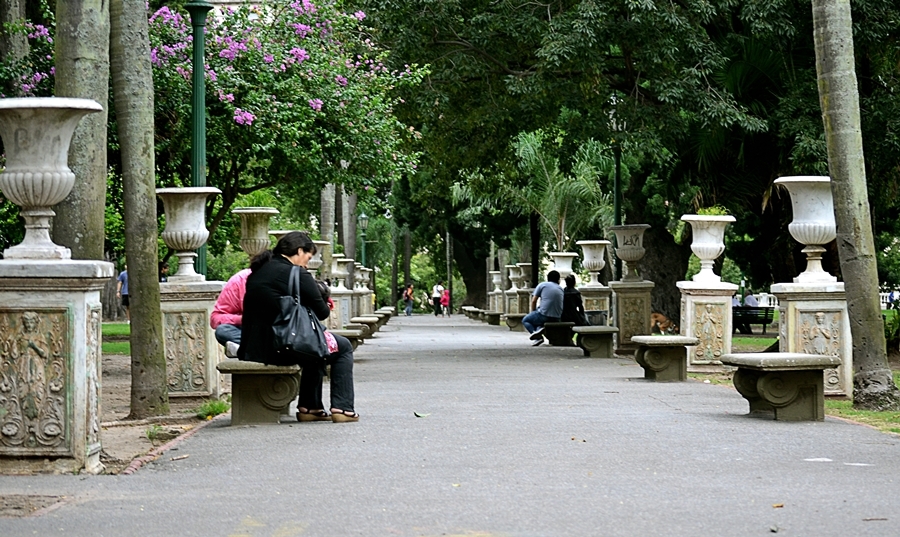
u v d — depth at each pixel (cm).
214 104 2156
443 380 1742
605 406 1328
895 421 1206
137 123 1279
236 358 1247
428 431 1089
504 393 1508
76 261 856
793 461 894
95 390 883
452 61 2473
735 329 4159
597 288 3206
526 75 2481
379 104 2325
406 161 2378
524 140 4212
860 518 671
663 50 2195
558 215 4419
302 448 984
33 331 858
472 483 797
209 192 1450
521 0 2344
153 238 1287
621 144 2342
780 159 2278
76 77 1202
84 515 699
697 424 1137
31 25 2014
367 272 5497
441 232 6394
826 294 1491
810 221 1518
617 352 2561
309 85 2228
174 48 2141
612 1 2197
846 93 1383
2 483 821
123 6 1272
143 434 1150
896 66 2255
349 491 771
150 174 1284
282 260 1135
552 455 927
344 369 1177
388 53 2397
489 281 7888
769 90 2320
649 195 3291
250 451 972
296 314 1110
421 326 4969
